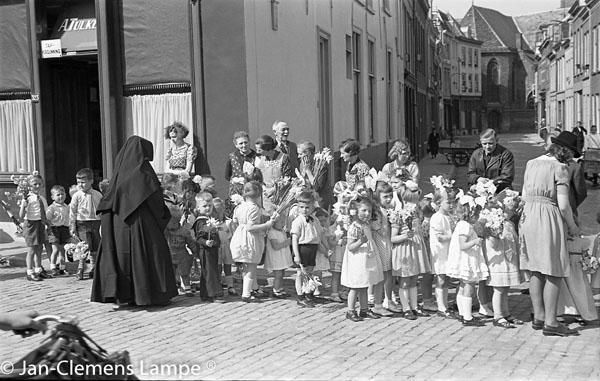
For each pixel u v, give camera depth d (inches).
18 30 514.0
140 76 482.0
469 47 2640.3
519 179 816.3
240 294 350.0
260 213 333.1
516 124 2618.1
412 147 1315.2
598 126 1373.0
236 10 450.9
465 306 291.3
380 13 890.7
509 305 324.8
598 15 1363.2
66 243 407.8
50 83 521.3
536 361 240.4
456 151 1296.8
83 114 555.8
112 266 323.3
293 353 251.1
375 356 247.1
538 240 271.9
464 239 285.6
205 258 336.8
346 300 335.0
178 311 318.7
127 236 324.2
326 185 378.3
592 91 1439.5
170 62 474.6
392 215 298.8
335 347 259.0
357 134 767.7
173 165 444.1
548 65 2241.6
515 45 2691.9
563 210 271.0
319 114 600.4
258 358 245.0
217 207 346.9
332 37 644.7
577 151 278.1
